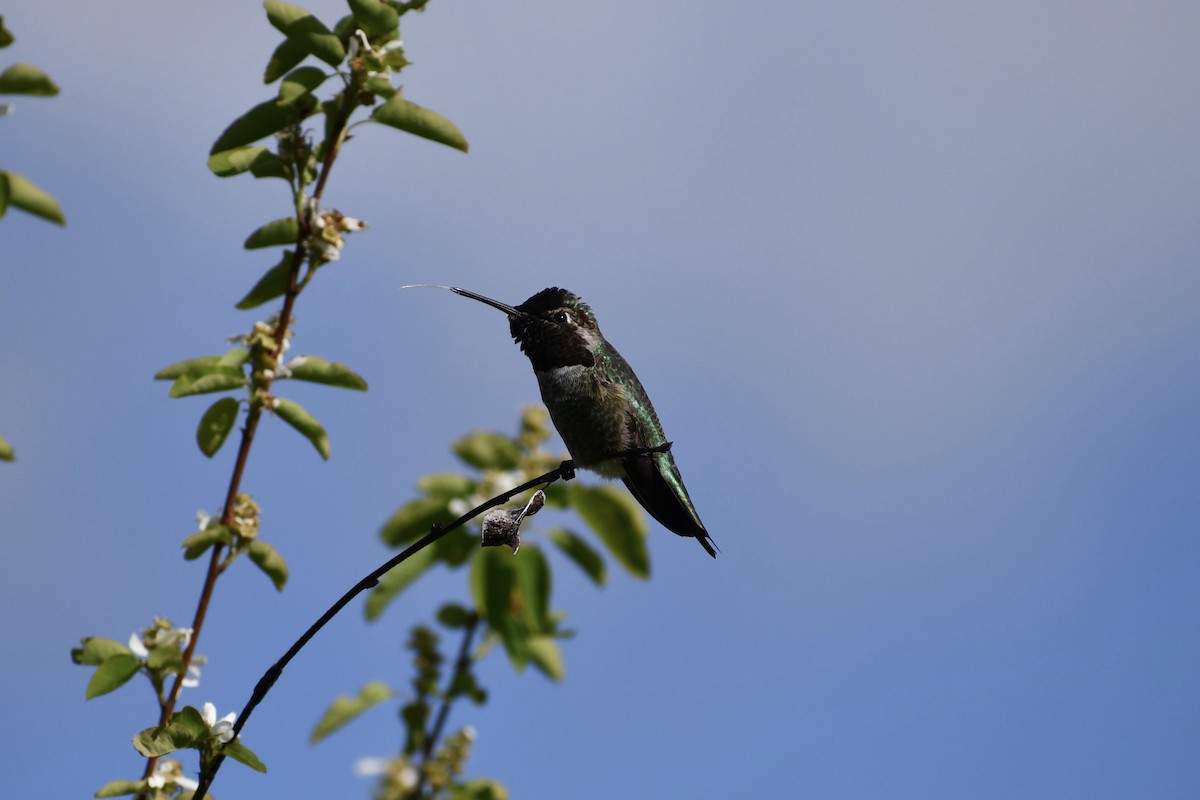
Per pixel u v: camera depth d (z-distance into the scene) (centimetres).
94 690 757
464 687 1203
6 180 642
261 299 855
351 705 1190
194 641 775
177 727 729
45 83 628
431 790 1151
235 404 844
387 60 838
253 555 801
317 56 824
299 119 834
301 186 828
